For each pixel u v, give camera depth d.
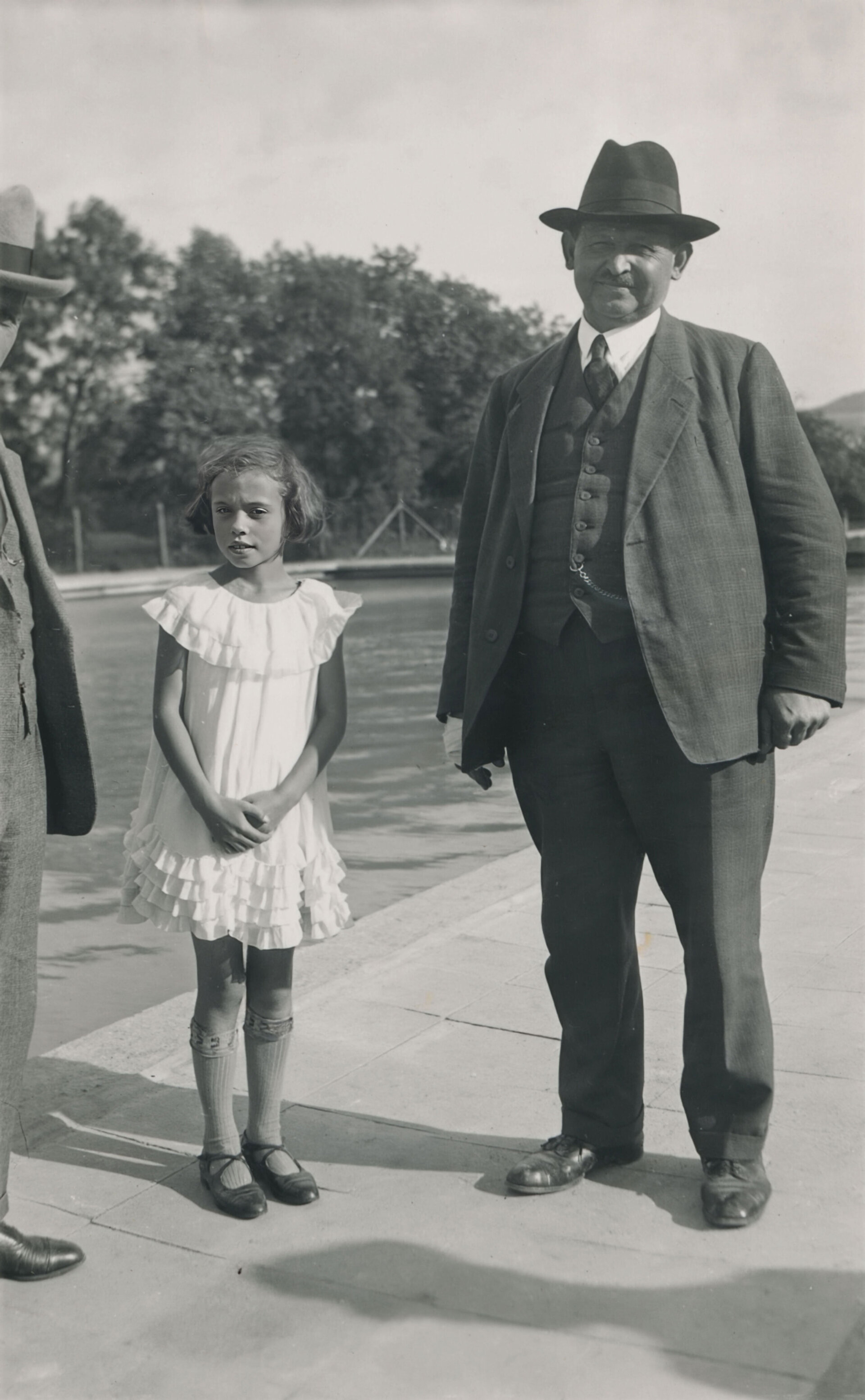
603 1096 2.81
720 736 2.56
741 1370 2.16
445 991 3.89
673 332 2.69
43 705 2.64
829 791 6.33
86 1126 3.13
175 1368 2.22
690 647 2.56
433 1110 3.14
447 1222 2.64
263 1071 2.84
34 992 2.62
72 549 34.12
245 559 2.82
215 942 2.76
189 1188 2.82
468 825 6.52
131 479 39.81
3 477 2.53
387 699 10.69
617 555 2.62
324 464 40.22
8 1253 2.47
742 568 2.60
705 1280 2.42
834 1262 2.47
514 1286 2.42
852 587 16.00
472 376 40.50
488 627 2.80
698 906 2.66
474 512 3.00
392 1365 2.21
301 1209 2.71
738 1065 2.64
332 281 40.03
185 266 40.56
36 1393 2.16
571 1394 2.12
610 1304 2.35
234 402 40.06
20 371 39.84
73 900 5.45
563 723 2.75
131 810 6.97
